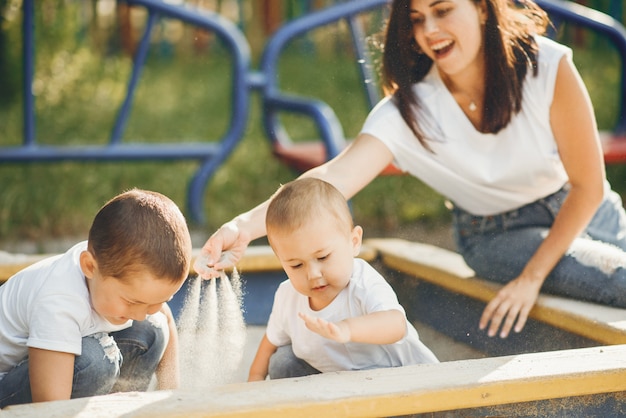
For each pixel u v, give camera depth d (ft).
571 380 3.91
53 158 11.08
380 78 5.90
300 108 10.77
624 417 4.08
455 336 6.18
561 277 5.55
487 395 3.79
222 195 13.43
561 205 6.04
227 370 5.45
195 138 15.97
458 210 6.40
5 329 4.35
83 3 19.89
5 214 12.32
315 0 19.45
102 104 17.46
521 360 4.07
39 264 4.51
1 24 15.94
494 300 5.55
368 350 4.71
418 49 5.71
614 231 6.16
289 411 3.54
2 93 16.94
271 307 6.61
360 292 4.58
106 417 3.41
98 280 4.13
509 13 5.56
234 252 4.77
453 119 5.80
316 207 4.44
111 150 11.28
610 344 4.86
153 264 4.00
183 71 21.89
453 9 5.40
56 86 16.99
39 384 4.08
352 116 16.52
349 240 4.57
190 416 3.45
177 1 13.14
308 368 4.95
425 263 6.52
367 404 3.63
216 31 11.46
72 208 12.71
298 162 10.74
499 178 5.90
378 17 10.16
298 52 21.89
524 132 5.76
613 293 5.28
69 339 4.12
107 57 21.01
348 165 5.57
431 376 3.86
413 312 6.64
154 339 4.72
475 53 5.52
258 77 11.53
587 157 5.64
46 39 16.58
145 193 4.27
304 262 4.45
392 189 13.23
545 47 5.69
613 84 17.07
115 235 4.01
